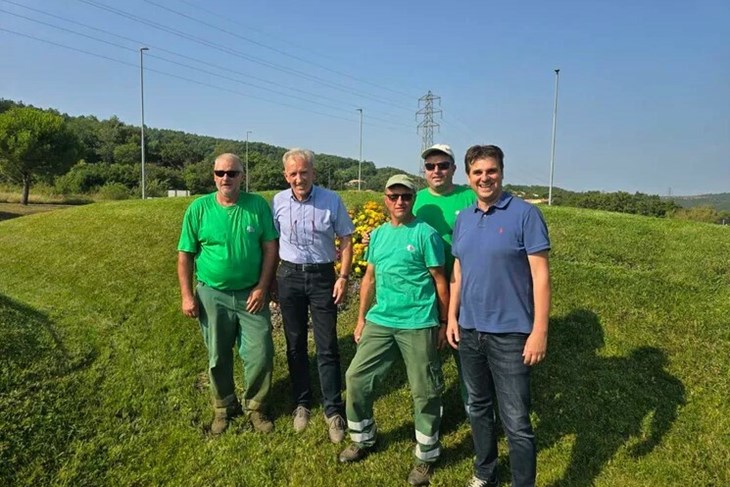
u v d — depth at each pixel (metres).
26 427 3.32
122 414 3.66
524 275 2.46
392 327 2.88
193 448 3.31
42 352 4.26
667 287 4.79
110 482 3.03
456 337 2.77
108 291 5.97
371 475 2.99
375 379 2.98
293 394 3.64
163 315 5.27
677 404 3.33
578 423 3.27
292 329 3.44
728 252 5.54
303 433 3.41
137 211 9.56
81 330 4.91
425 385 2.83
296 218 3.29
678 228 6.66
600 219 7.32
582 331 4.19
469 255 2.56
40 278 6.76
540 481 2.86
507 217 2.46
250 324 3.41
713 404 3.29
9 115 29.00
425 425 2.87
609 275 5.10
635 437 3.10
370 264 3.06
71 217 9.78
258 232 3.37
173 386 4.02
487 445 2.71
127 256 7.09
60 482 2.99
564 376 3.70
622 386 3.53
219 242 3.29
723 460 2.86
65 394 3.78
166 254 7.04
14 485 2.93
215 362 3.40
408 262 2.83
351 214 7.20
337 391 3.43
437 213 3.10
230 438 3.38
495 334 2.48
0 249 8.36
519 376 2.45
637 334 4.08
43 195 36.06
